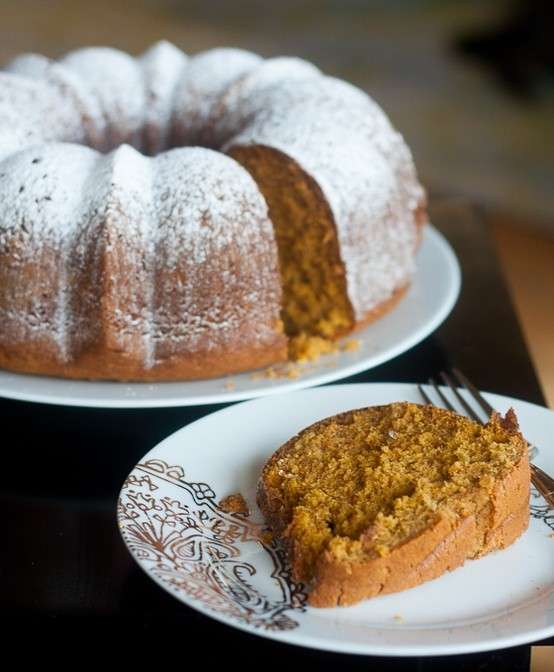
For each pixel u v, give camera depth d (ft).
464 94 7.20
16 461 2.30
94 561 2.06
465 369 2.59
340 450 2.13
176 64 3.13
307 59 7.54
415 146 6.58
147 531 1.96
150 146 3.03
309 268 2.72
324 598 1.89
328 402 2.31
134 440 2.36
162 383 2.51
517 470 2.02
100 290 2.45
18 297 2.50
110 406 2.38
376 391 2.34
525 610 1.90
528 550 2.02
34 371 2.52
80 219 2.51
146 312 2.49
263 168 2.70
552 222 5.81
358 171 2.73
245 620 1.81
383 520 1.95
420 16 8.34
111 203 2.48
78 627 1.94
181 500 2.06
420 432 2.16
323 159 2.70
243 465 2.15
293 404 2.29
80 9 8.17
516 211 5.92
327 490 2.03
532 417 2.26
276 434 2.22
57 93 2.93
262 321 2.54
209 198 2.52
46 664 1.89
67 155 2.62
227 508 2.06
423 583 1.94
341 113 2.81
